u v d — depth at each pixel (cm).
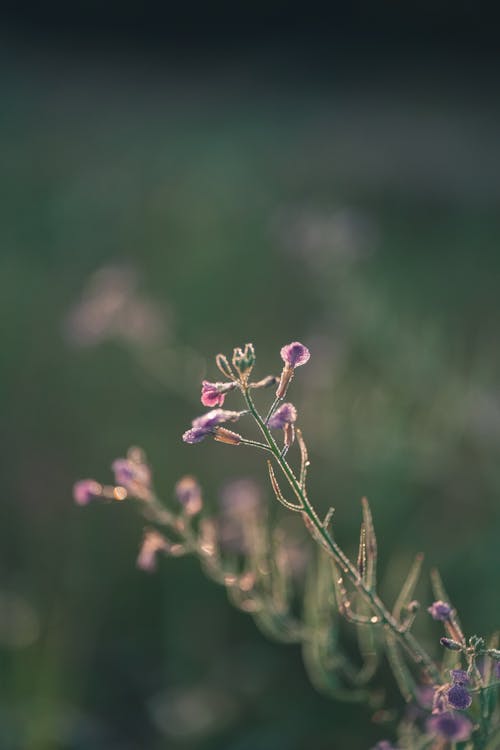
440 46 1694
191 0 1917
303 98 1436
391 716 171
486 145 1149
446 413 338
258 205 768
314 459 379
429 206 888
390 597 305
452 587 304
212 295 587
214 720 302
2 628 319
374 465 338
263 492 377
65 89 1539
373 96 1470
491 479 335
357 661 269
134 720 310
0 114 1272
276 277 586
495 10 1658
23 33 1930
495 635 142
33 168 973
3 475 422
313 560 306
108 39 1941
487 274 620
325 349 370
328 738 281
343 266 406
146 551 178
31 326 550
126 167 953
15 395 485
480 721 138
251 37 1880
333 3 1792
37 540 378
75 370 500
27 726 281
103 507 387
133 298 413
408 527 340
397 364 368
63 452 441
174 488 396
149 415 470
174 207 754
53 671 299
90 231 743
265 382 126
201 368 400
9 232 760
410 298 550
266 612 177
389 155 1094
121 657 331
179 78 1666
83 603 349
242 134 1153
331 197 895
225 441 125
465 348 462
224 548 233
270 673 311
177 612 339
